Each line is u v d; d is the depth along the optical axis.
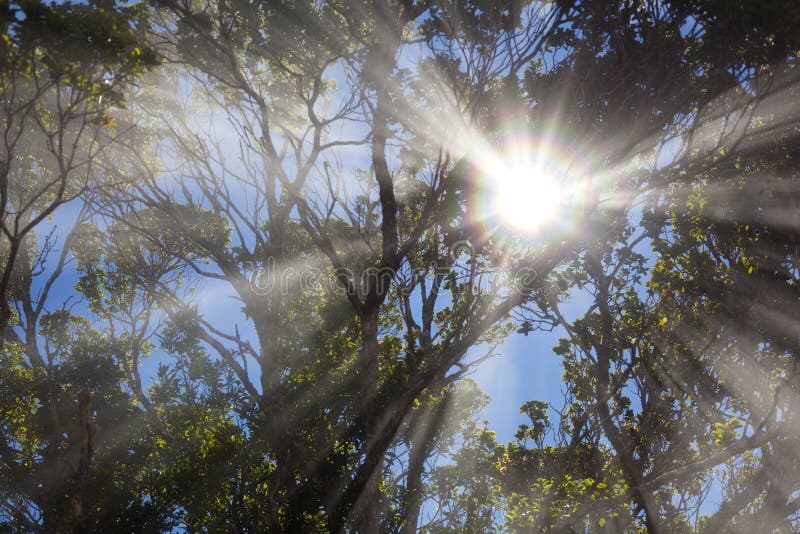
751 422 14.08
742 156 12.80
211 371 14.27
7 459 15.67
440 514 13.70
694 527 14.20
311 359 14.66
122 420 16.33
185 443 13.48
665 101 11.66
